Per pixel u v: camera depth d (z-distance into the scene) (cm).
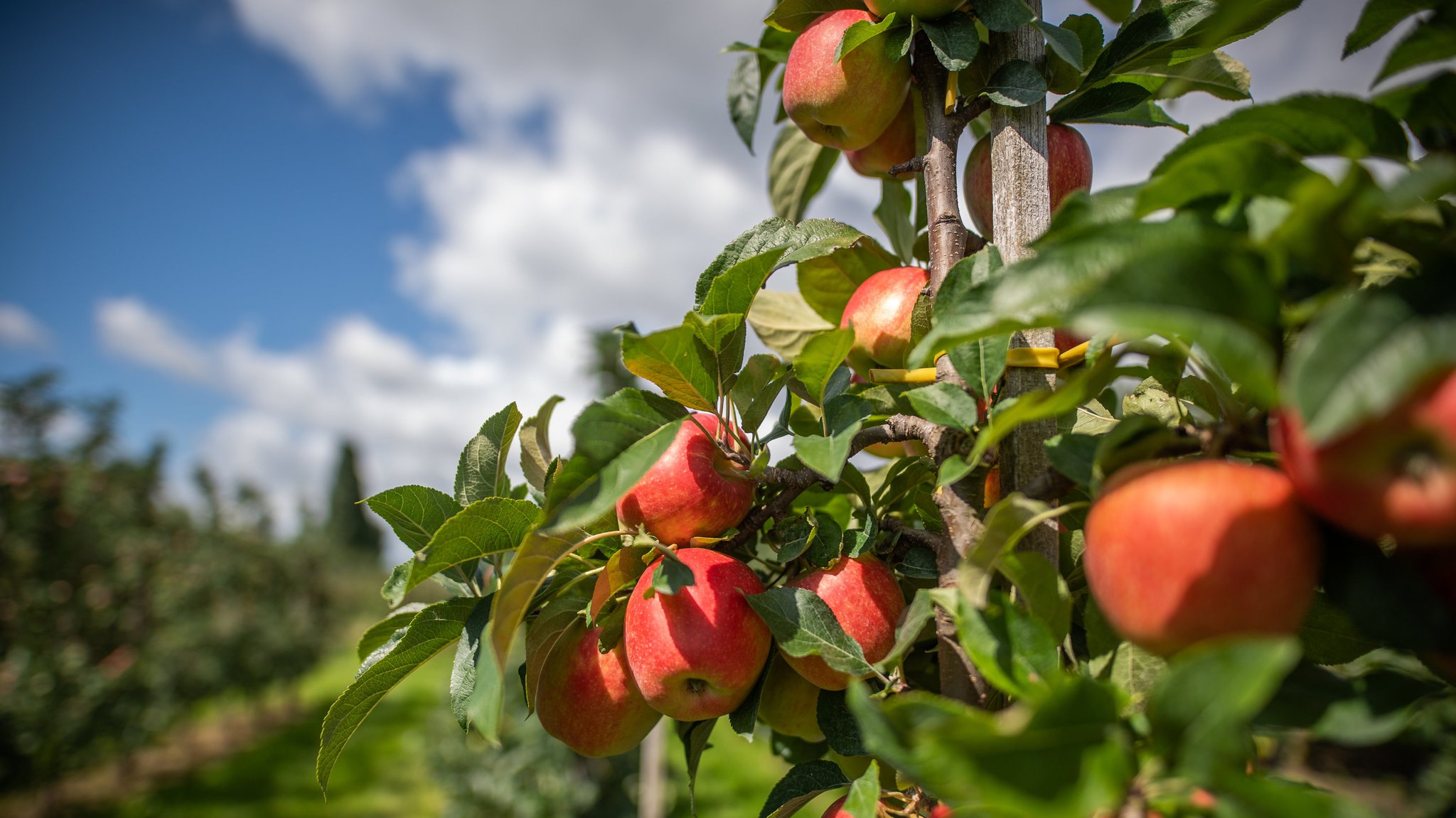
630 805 713
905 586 123
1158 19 116
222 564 1501
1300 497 65
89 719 891
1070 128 129
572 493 95
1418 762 557
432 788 1105
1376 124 71
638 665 114
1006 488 96
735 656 108
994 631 76
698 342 112
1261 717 70
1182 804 63
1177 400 99
